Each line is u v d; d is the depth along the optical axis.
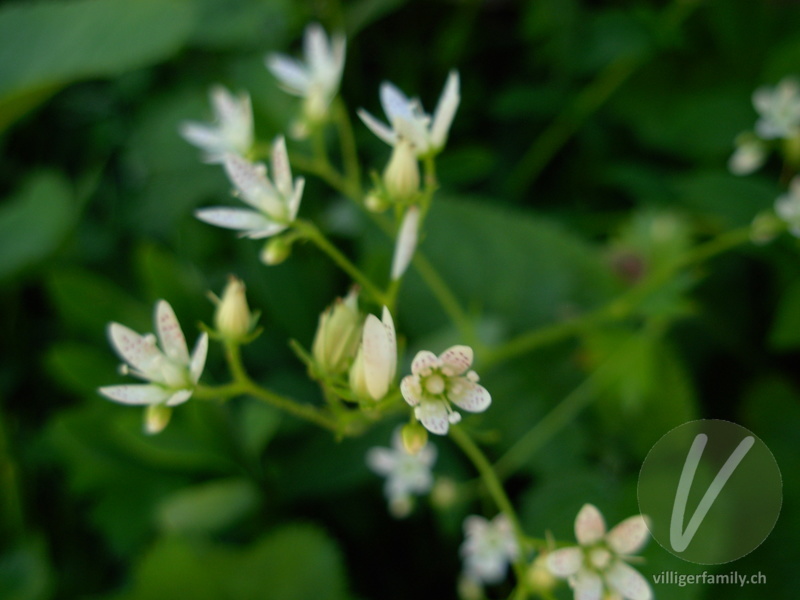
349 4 0.34
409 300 0.28
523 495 0.26
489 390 0.27
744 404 0.28
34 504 0.27
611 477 0.26
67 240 0.29
